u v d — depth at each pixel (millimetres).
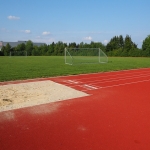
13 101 6406
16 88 8609
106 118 4891
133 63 23781
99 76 12711
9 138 3828
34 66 19359
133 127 4312
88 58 33281
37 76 12305
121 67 18469
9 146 3510
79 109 5629
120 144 3545
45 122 4648
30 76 12266
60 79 11469
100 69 16609
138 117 4945
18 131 4148
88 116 5043
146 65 20875
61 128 4289
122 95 7344
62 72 14320
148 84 9781
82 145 3520
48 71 14945
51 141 3686
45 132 4090
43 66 19359
